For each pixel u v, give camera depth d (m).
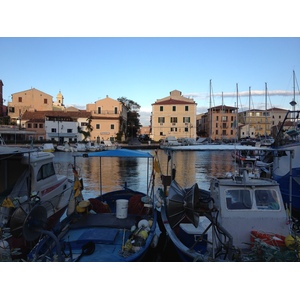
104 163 35.00
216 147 8.84
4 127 54.91
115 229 7.87
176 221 6.30
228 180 7.30
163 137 74.62
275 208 6.75
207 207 6.66
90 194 17.30
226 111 85.56
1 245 6.72
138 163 35.06
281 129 15.33
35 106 75.56
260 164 18.66
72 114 68.19
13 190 8.88
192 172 27.08
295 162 12.20
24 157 9.04
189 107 74.25
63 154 47.84
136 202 9.51
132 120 81.94
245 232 6.64
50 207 9.98
